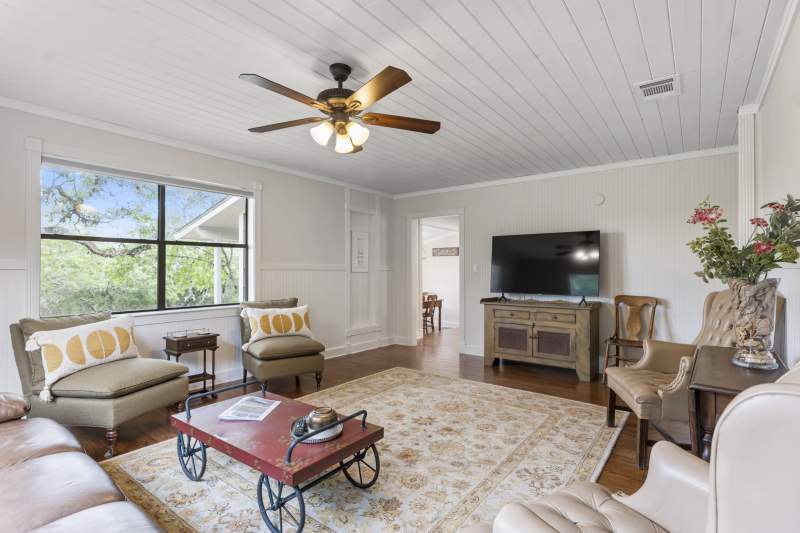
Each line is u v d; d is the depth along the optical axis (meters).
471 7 1.94
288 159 4.55
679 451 1.31
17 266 3.05
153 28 2.11
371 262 6.28
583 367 4.42
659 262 4.47
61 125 3.24
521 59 2.41
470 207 5.82
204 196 4.31
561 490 1.44
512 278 5.26
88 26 2.09
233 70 2.56
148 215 3.90
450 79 2.66
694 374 1.82
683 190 4.33
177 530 1.87
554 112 3.21
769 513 0.62
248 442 1.95
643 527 1.21
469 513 2.00
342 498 2.13
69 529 1.19
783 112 2.30
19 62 2.46
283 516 1.98
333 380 4.42
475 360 5.40
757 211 3.04
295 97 2.24
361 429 2.12
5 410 2.02
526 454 2.62
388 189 6.20
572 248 4.82
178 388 3.10
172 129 3.61
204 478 2.33
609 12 1.98
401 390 4.00
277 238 4.83
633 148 4.16
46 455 1.67
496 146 4.07
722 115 3.25
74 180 3.45
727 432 0.67
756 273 1.94
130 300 3.78
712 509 0.68
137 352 3.26
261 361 3.86
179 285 4.12
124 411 2.71
